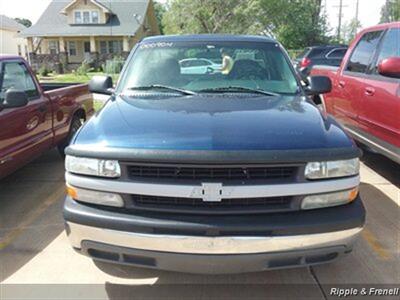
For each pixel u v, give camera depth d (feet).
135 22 127.85
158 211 9.04
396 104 15.31
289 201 9.11
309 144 9.29
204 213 8.90
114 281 10.98
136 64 14.32
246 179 8.89
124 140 9.41
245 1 122.83
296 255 9.09
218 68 13.96
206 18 123.54
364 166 20.58
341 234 9.17
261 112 10.86
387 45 17.52
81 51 130.00
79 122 23.49
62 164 21.98
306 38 141.90
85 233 9.41
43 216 15.20
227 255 8.91
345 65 21.68
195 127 9.73
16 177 19.74
